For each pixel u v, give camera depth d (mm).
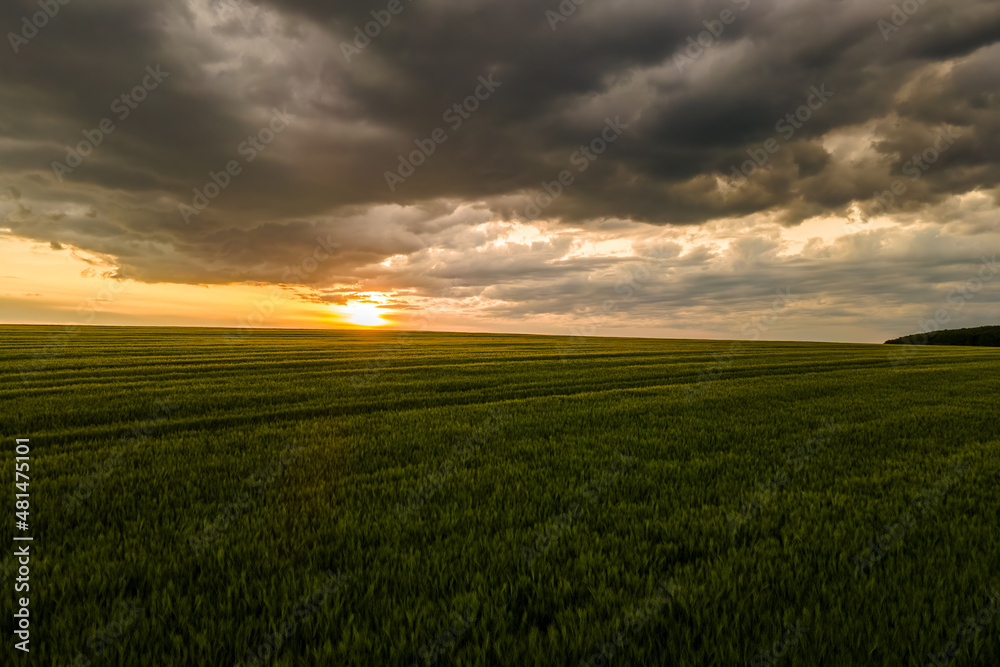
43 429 10867
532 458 8602
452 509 5969
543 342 52781
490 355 34469
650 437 10250
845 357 37094
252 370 23812
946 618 3604
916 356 39156
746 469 7855
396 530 5305
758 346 51875
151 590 4008
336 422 11781
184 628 3439
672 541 5117
